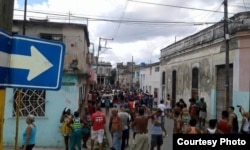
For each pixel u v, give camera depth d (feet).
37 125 44.75
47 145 44.75
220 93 68.95
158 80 135.95
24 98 44.42
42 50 10.16
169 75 107.04
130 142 49.14
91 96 96.94
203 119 68.54
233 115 40.96
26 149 28.73
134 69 232.53
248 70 59.72
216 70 70.38
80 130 39.73
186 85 89.51
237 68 61.16
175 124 38.09
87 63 107.14
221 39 66.69
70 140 39.88
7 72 9.70
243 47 60.23
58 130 45.06
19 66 9.85
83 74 46.24
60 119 44.70
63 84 45.29
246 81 59.82
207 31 74.95
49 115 45.06
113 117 39.47
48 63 10.23
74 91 45.52
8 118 43.60
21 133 43.86
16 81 9.80
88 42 104.47
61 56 10.44
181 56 94.73
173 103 101.91
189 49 86.53
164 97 113.39
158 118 38.32
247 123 40.70
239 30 59.98
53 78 10.28
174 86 102.17
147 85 159.43
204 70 76.84
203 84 77.15
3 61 9.45
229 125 31.89
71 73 45.06
